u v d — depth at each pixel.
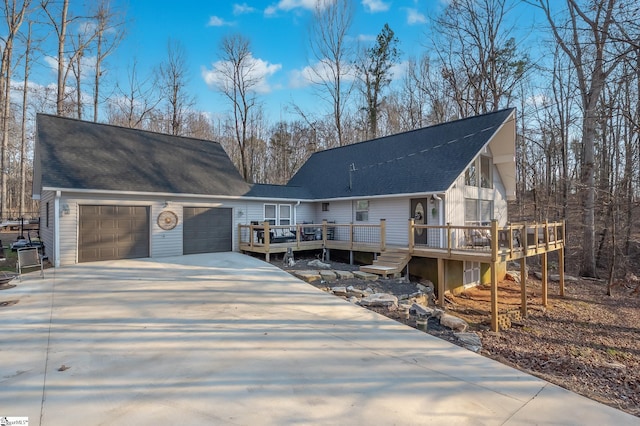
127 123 26.80
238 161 35.47
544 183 23.89
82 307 6.55
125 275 9.68
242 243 14.58
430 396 3.53
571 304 11.92
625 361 7.35
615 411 3.38
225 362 4.21
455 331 6.33
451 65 23.84
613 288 14.05
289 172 35.81
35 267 10.72
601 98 15.37
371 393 3.54
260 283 9.01
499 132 14.35
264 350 4.63
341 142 27.61
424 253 10.80
